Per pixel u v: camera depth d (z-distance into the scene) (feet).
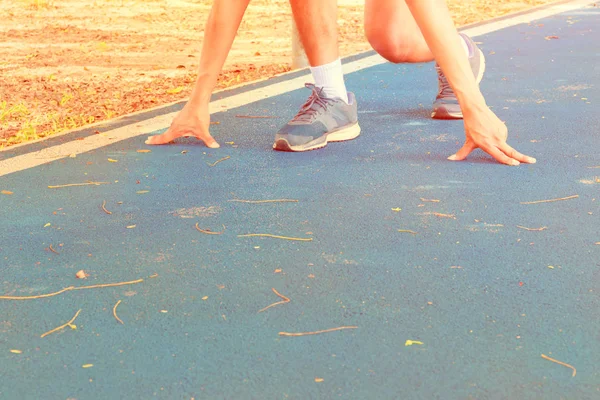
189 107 15.30
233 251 10.20
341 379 7.29
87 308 8.77
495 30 29.68
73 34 38.40
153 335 8.16
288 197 12.22
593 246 10.11
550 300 8.70
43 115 21.49
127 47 34.27
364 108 18.17
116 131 16.63
